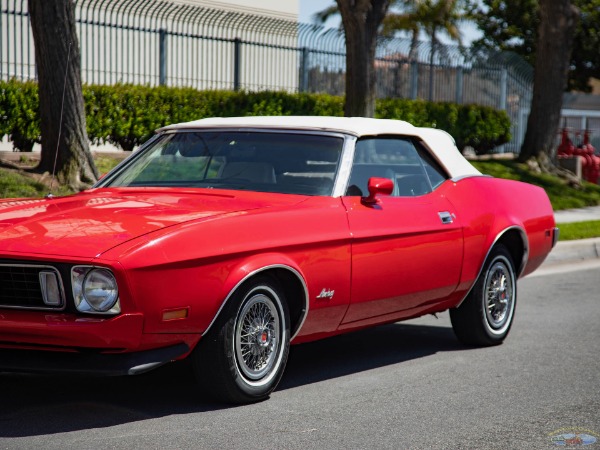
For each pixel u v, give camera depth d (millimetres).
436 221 6715
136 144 19000
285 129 6473
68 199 5922
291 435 5000
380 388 6184
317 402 5746
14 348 4918
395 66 26203
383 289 6234
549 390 6207
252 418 5293
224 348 5270
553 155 24891
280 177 6156
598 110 39656
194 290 5000
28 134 16578
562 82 24766
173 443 4766
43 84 14094
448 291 6973
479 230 7164
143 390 5844
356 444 4887
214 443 4797
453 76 27578
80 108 14297
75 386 5918
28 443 4680
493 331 7648
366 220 6090
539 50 24812
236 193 5961
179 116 19375
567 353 7445
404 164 6855
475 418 5477
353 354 7359
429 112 25406
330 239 5754
